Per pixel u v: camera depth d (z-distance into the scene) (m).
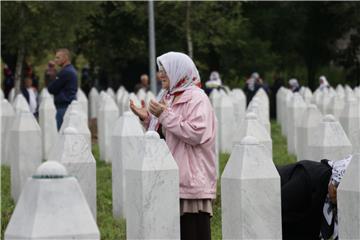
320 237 11.79
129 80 58.91
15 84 42.94
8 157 24.00
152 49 37.00
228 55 60.47
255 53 61.06
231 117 26.56
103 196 19.33
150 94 32.09
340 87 42.19
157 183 10.95
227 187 11.06
